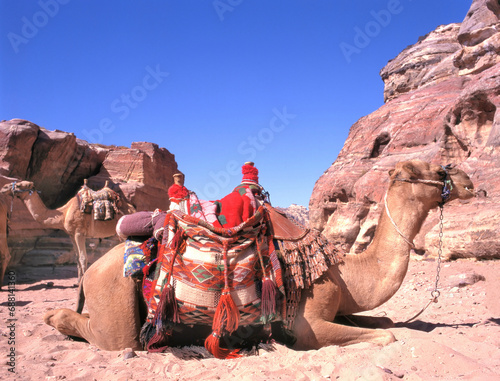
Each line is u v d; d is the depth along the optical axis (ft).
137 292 14.71
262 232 14.24
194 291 13.28
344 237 76.54
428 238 43.24
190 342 14.90
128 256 14.60
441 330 16.65
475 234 36.68
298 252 14.40
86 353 14.21
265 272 13.70
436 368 11.68
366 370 11.19
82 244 44.42
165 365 12.72
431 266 38.09
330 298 14.28
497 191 39.63
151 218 14.94
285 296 13.91
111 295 14.48
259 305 13.71
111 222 44.93
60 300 33.24
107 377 11.82
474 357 12.84
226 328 13.28
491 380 10.28
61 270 57.31
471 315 20.16
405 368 11.82
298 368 11.92
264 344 14.42
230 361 13.25
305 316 14.16
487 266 33.09
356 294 15.02
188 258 13.47
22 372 12.33
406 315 21.70
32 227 56.95
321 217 88.53
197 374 11.87
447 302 23.62
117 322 14.46
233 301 13.23
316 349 14.30
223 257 13.37
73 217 43.91
